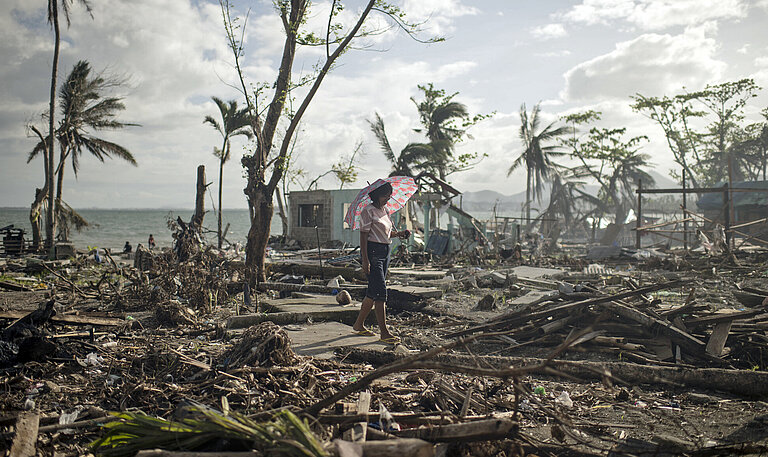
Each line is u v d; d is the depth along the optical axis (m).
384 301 5.84
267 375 4.33
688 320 5.72
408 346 6.02
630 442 3.22
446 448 2.76
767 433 3.43
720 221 24.91
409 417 3.30
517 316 6.20
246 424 2.49
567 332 5.89
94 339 5.91
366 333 6.18
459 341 2.73
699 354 5.20
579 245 40.41
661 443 3.14
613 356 5.42
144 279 9.69
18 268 16.81
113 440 2.70
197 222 15.15
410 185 6.60
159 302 8.37
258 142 11.20
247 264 11.34
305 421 2.55
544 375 4.84
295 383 4.17
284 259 18.06
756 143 47.88
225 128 27.72
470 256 19.17
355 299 9.91
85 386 4.32
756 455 3.01
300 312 7.22
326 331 6.44
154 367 4.81
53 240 24.91
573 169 51.06
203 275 9.50
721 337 5.38
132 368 4.82
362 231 5.79
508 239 28.50
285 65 11.06
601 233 51.56
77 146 30.30
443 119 37.62
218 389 4.07
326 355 5.32
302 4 10.80
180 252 12.13
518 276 13.74
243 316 6.84
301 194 28.92
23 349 4.81
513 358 5.01
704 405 4.10
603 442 3.33
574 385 4.58
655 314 5.78
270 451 2.26
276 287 10.68
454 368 2.54
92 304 8.95
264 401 3.82
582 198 52.84
